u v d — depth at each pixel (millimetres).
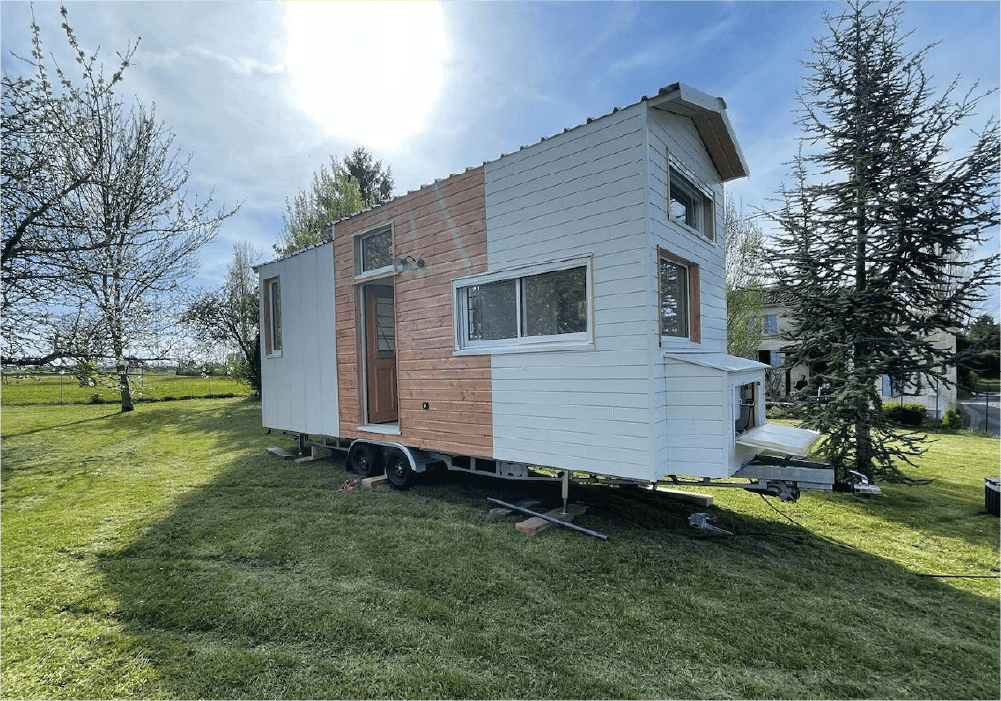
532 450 4984
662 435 4324
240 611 3309
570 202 4699
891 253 7062
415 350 6191
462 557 4199
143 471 7859
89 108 7566
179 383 22047
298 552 4340
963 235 6688
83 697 2469
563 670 2672
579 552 4305
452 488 6523
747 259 14117
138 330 8914
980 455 9445
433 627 3109
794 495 4414
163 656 2811
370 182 26891
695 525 4980
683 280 5391
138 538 4742
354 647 2896
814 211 7730
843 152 7473
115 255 7957
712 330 5875
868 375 7082
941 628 3152
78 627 3127
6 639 2998
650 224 4258
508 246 5180
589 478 4969
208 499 6109
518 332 5160
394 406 7715
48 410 17641
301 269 8055
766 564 4121
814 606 3404
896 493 6574
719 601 3451
